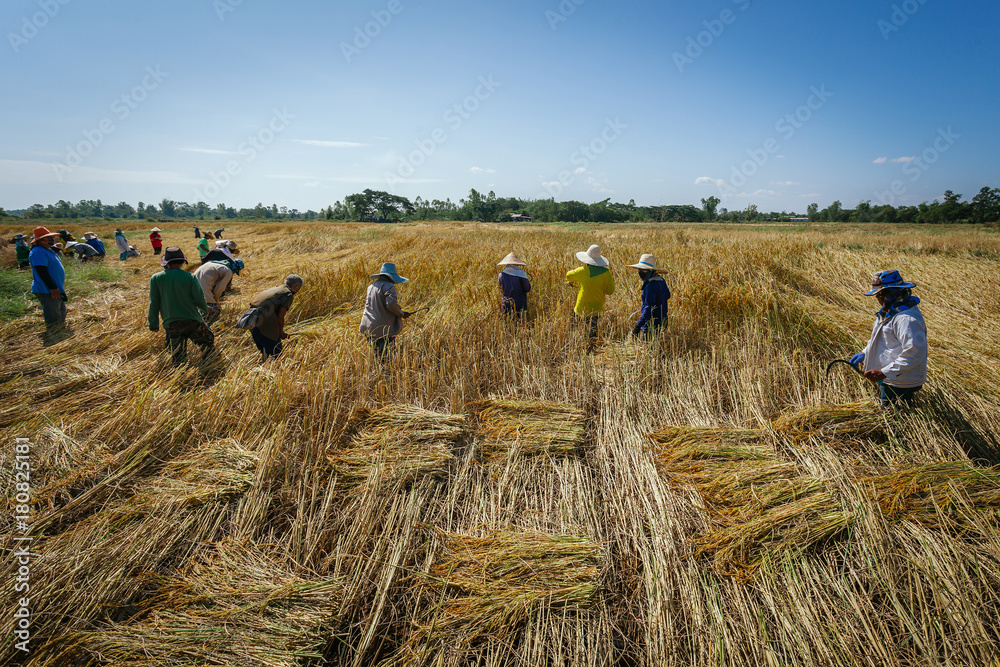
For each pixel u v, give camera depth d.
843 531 2.62
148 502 2.81
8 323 6.48
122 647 2.06
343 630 2.23
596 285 5.69
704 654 2.09
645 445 3.51
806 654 2.04
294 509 2.93
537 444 3.51
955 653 2.03
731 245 10.37
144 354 5.59
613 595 2.40
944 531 2.53
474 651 2.14
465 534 2.75
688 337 5.37
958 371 4.37
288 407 3.85
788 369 4.35
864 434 3.46
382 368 4.60
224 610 2.23
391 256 12.80
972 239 15.78
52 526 2.69
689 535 2.68
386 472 3.11
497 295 6.94
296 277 5.19
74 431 3.49
